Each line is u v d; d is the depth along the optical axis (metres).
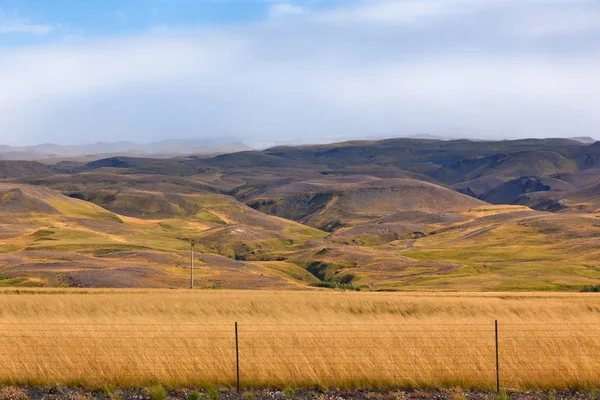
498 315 48.09
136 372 26.59
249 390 25.72
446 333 35.12
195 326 36.94
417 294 74.31
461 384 26.56
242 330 35.22
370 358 28.94
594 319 46.31
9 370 26.72
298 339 32.44
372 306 53.03
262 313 48.06
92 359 28.09
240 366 27.45
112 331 34.53
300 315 46.88
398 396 25.00
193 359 28.22
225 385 26.06
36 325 37.12
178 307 49.97
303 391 25.77
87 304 49.97
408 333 34.94
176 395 24.72
